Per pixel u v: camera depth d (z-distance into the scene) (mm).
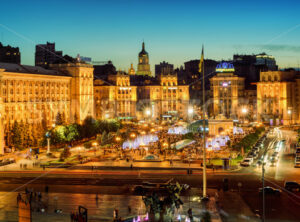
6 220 87312
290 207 96312
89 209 96500
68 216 88688
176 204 95938
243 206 97688
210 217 89188
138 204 101062
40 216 88812
